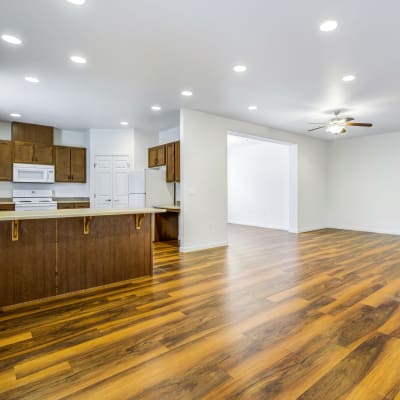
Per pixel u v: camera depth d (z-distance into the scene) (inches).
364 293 117.0
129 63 124.9
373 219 284.4
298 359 71.6
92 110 196.7
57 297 114.5
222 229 217.6
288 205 307.0
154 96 167.8
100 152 252.8
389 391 60.1
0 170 219.3
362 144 290.8
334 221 313.9
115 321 92.9
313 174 300.0
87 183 257.9
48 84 148.9
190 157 197.3
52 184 249.4
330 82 146.9
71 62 123.7
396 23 95.0
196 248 202.2
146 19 92.6
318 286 125.3
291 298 111.7
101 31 99.6
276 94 164.6
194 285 127.2
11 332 85.9
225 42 107.5
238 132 226.5
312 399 57.9
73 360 71.4
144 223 140.0
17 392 60.1
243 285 127.0
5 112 200.8
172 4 84.9
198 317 95.4
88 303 108.5
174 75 137.8
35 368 68.2
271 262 166.9
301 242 231.0
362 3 84.6
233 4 85.1
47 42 106.9
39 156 235.5
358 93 163.3
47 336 83.3
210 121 207.6
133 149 254.5
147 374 65.9
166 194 238.5
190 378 64.5
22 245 107.5
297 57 119.7
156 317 95.7
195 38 104.6
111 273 129.5
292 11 88.5
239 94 165.0
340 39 105.5
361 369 67.4
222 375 65.4
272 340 80.7
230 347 77.1
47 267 112.9
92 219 123.8
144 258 139.7
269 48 112.1
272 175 323.9
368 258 175.9
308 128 253.9
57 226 115.3
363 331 85.9
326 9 87.5
